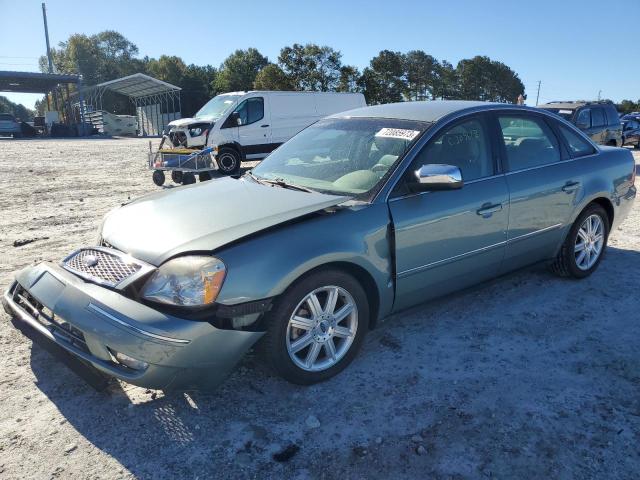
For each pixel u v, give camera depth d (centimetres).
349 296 321
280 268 283
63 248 619
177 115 4872
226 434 276
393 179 343
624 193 502
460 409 296
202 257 274
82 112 4544
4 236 679
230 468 252
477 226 377
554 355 355
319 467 253
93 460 257
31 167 1605
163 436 274
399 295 348
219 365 276
